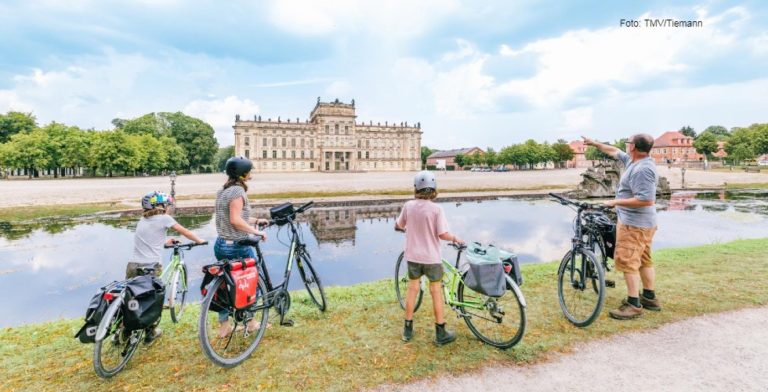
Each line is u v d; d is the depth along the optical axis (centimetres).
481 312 512
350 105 11719
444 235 417
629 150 499
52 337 470
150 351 416
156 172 8306
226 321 419
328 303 567
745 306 514
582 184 3269
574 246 500
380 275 977
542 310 520
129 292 356
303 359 393
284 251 1208
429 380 350
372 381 349
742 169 7444
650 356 387
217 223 422
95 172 7806
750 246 909
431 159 18538
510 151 12481
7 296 824
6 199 2641
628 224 484
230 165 422
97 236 1488
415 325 480
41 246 1312
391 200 2712
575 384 340
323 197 2947
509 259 417
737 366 365
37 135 6975
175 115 10050
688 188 3603
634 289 485
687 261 766
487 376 356
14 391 339
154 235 445
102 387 344
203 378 358
